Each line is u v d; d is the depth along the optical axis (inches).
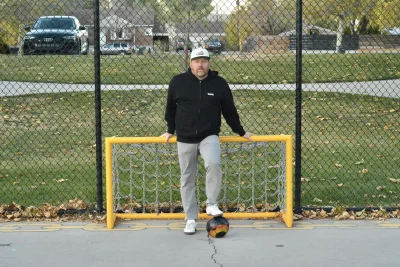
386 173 347.3
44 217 261.1
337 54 601.3
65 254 214.1
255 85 577.0
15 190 309.1
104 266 201.8
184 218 255.8
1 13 419.8
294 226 247.9
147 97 578.6
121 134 476.1
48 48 602.5
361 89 622.2
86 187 314.8
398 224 250.1
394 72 641.6
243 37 422.9
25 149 421.4
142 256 211.8
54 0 437.4
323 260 206.7
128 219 257.8
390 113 554.3
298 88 258.1
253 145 259.0
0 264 203.6
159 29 490.9
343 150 412.2
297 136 261.0
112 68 592.1
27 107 545.0
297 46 256.1
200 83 232.2
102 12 479.8
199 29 412.2
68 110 542.6
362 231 240.2
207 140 232.7
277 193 277.6
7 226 248.4
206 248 220.2
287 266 201.0
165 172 340.2
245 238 232.2
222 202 277.4
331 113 551.8
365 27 597.6
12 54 593.6
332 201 288.2
